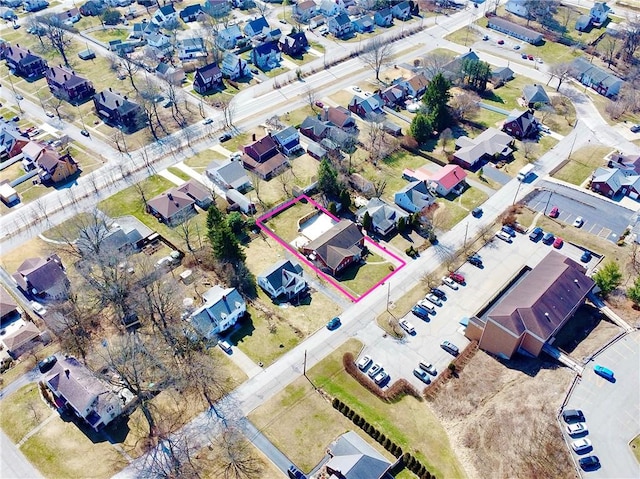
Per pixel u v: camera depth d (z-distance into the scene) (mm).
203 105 168625
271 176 139625
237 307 103500
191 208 129625
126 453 83812
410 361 97438
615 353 92875
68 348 99500
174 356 97875
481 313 102688
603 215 128000
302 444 84188
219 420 87938
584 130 158125
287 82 180375
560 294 97312
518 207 130500
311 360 97312
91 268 107500
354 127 156750
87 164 145250
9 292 111375
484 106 168625
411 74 184500
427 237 123500
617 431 81625
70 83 171375
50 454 83562
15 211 130625
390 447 82500
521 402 86562
